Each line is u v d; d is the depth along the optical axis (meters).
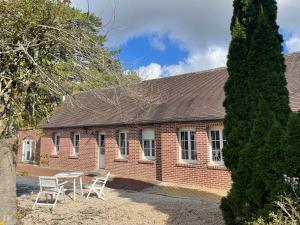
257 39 6.92
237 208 6.62
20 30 6.27
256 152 6.25
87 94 6.99
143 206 11.12
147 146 19.23
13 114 6.54
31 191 14.67
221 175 15.11
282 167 5.52
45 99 7.31
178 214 9.88
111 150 21.12
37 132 9.12
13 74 6.47
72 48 6.59
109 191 14.69
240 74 7.29
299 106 13.40
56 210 10.62
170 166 17.36
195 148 16.56
